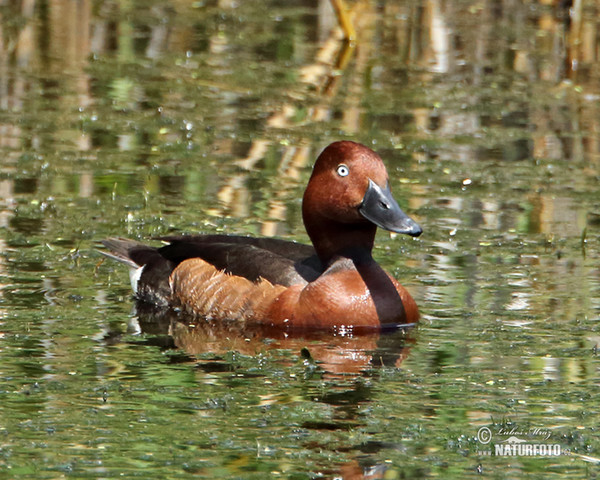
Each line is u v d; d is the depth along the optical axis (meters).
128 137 18.17
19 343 10.95
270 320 11.80
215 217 14.84
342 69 22.42
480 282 12.96
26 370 10.23
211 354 10.82
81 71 21.66
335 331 11.53
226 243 12.62
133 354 10.77
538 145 18.38
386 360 10.70
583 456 8.60
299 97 20.55
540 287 12.80
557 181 16.77
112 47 23.28
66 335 11.25
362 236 11.91
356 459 8.49
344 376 10.24
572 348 11.01
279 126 18.91
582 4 23.28
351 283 11.66
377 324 11.54
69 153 17.33
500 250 14.03
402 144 18.17
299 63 22.72
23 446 8.62
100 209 15.10
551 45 23.94
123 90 20.61
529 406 9.57
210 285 12.18
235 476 8.17
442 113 19.88
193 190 15.95
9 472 8.19
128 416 9.22
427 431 9.02
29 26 24.17
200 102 20.08
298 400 9.62
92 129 18.45
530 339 11.27
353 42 23.94
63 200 15.38
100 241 13.46
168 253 12.80
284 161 17.23
